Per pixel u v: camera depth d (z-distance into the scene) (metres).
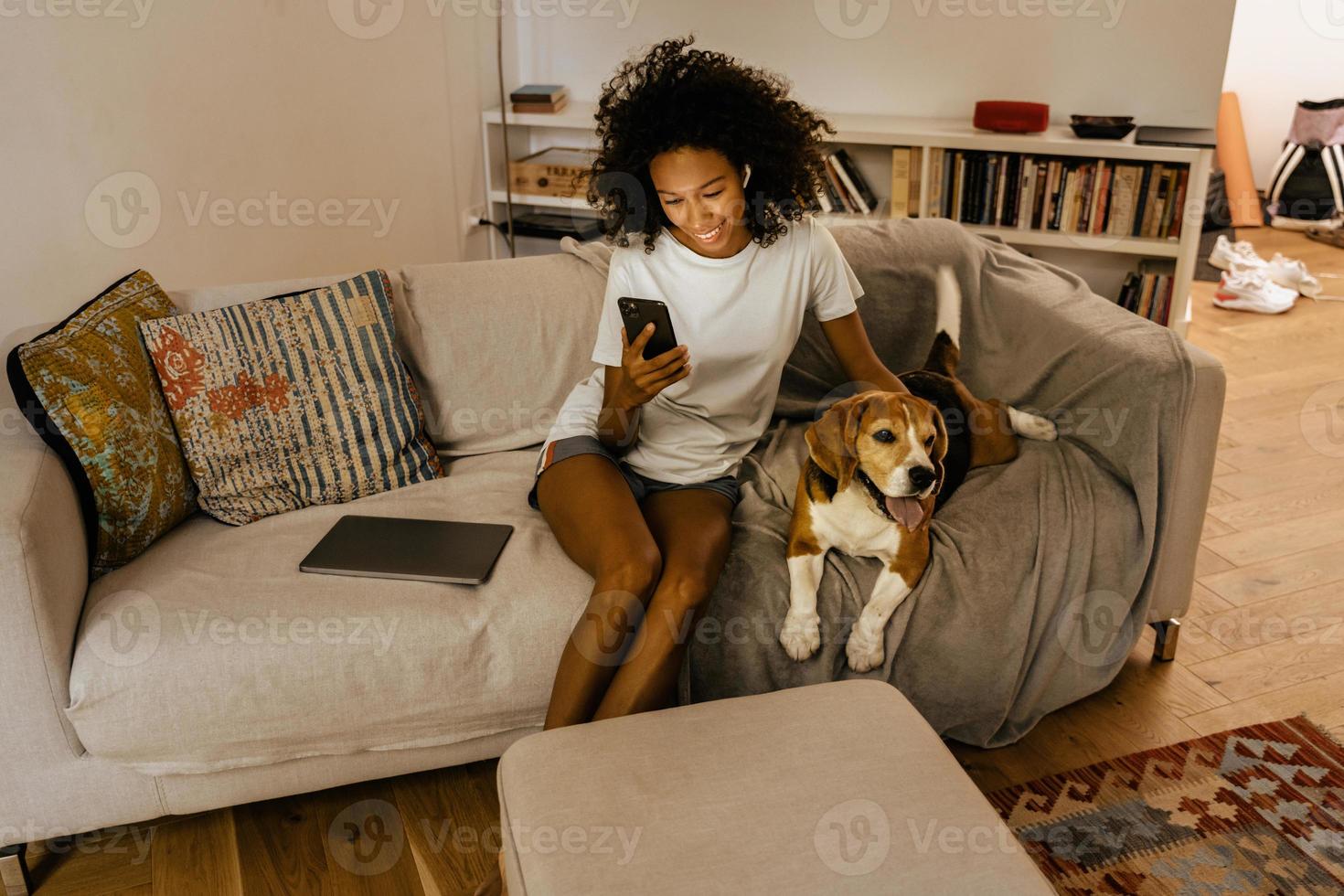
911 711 1.35
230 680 1.51
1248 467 2.81
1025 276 2.21
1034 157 3.12
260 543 1.74
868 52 3.36
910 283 2.17
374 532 1.74
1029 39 3.19
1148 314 3.13
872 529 1.67
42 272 2.17
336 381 1.89
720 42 3.48
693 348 1.78
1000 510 1.80
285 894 1.61
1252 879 1.59
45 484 1.53
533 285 2.10
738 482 1.89
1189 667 2.07
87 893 1.61
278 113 2.73
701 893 1.08
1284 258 4.11
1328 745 1.86
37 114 2.10
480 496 1.90
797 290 1.79
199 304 1.96
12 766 1.51
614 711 1.51
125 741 1.51
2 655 1.45
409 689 1.58
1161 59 3.09
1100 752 1.86
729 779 1.23
